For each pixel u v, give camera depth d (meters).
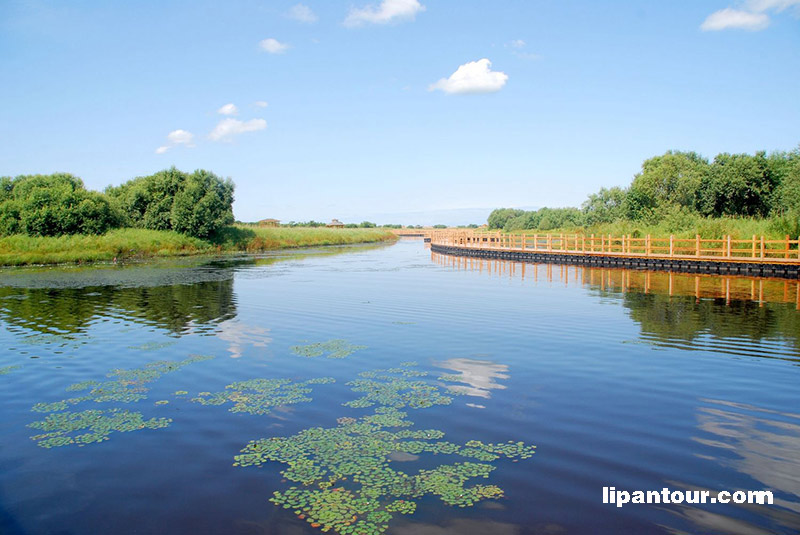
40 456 6.30
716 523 4.84
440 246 49.66
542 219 73.56
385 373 9.48
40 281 24.20
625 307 16.34
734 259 26.06
